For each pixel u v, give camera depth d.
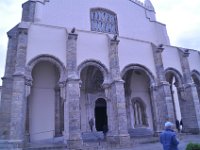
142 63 24.34
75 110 18.31
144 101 28.86
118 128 19.48
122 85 20.94
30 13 25.22
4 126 18.89
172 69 26.50
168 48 27.20
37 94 22.73
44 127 22.08
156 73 24.58
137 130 26.73
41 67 23.64
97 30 29.42
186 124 25.48
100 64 21.88
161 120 22.80
